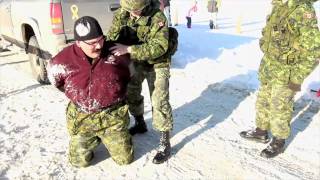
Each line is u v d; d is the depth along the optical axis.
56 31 5.57
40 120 4.75
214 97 5.52
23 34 6.56
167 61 3.54
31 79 6.54
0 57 8.13
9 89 5.99
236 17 16.86
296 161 3.74
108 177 3.48
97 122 3.38
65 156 3.84
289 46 3.43
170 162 3.72
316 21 3.29
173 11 20.42
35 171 3.57
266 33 3.69
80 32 3.06
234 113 4.93
